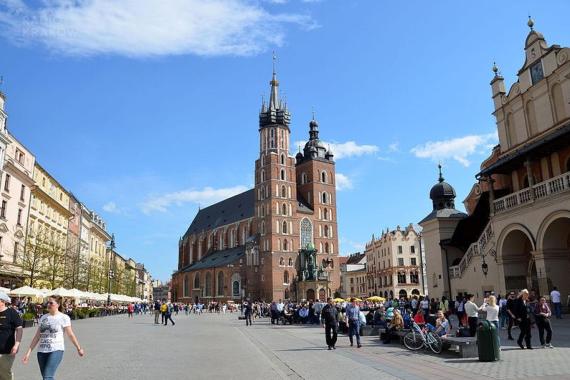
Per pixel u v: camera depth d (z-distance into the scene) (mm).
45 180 67125
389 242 133250
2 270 50844
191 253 172750
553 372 13852
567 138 30062
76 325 44688
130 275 144750
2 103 51969
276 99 143875
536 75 38969
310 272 121312
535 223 31375
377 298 56688
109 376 14680
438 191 53438
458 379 13484
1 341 11227
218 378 14328
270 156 135625
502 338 23172
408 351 20844
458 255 48469
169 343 26391
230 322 56500
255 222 137500
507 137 42312
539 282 30844
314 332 35938
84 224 91688
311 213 138625
